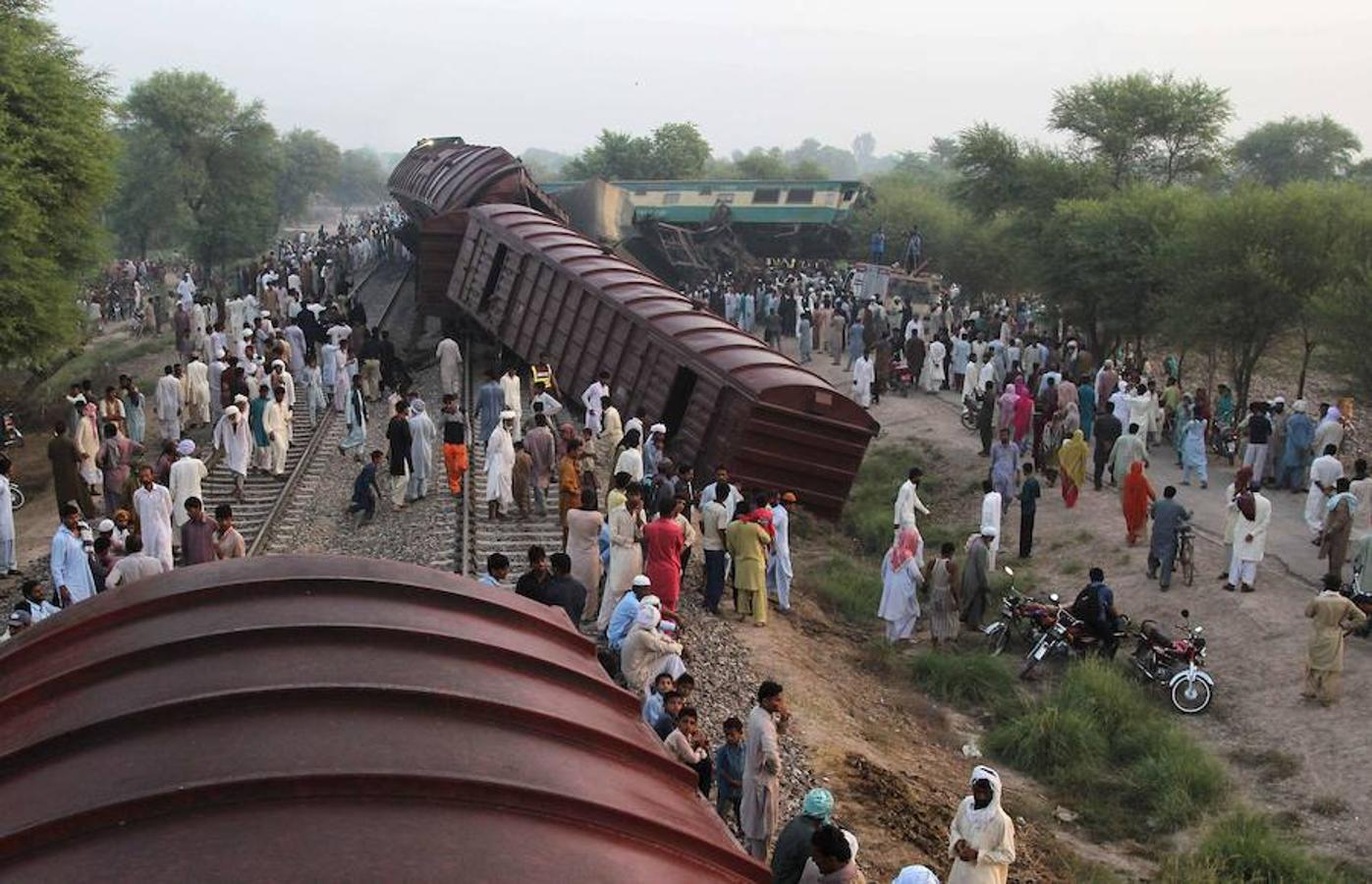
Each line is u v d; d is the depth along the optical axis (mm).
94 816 4234
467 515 19797
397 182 49250
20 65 27766
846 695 15875
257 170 75812
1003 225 53281
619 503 15516
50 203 28734
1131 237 33094
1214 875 12000
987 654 18078
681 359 22266
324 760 4680
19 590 17656
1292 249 27484
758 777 10430
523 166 38469
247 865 4012
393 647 5789
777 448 20578
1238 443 26828
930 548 23484
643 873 4605
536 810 4738
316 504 21016
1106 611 17766
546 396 22750
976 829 9797
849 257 62500
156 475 18359
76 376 37438
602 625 15250
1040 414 26344
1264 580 19500
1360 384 26078
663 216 63688
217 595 6176
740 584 17172
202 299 34000
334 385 27453
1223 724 16062
